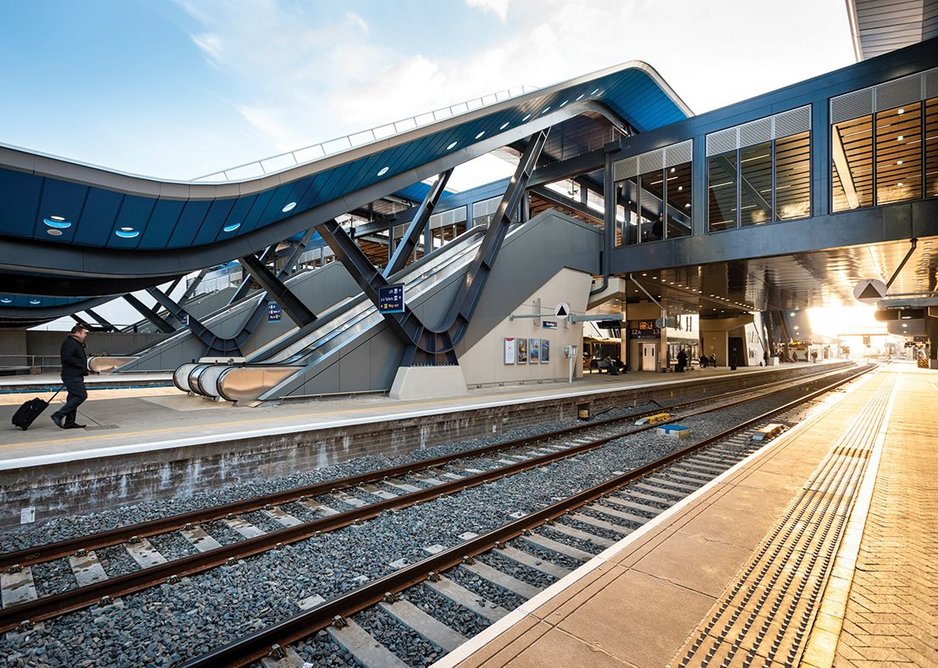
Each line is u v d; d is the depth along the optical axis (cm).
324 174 1299
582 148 3055
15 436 810
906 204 1648
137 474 711
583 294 2447
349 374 1477
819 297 3816
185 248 1310
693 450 1036
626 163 2361
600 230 2558
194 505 711
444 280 1764
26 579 468
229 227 1301
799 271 2388
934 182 1619
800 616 319
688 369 4128
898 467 740
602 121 2752
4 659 344
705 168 2089
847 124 1752
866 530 479
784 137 1883
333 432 945
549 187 3155
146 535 572
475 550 511
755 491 599
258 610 415
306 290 3006
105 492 681
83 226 1096
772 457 800
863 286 1666
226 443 798
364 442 1007
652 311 3625
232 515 639
